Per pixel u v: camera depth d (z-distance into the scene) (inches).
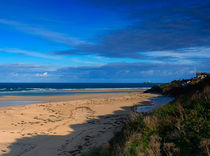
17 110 794.2
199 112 253.0
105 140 365.1
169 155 178.4
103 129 492.4
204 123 218.4
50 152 313.7
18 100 1256.2
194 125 219.3
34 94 1803.6
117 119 642.8
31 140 394.3
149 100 1203.2
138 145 211.5
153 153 189.8
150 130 247.6
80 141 381.4
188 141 193.6
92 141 372.8
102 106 957.2
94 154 260.2
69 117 695.7
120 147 229.9
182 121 239.3
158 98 1339.8
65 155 297.4
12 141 384.5
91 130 487.2
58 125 567.8
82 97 1501.0
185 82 1369.3
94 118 676.1
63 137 419.8
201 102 276.8
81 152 305.3
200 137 192.7
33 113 747.4
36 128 527.2
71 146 347.3
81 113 776.9
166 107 320.5
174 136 211.9
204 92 310.0
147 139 227.8
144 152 195.3
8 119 635.5
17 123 589.3
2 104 1049.5
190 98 324.8
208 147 172.1
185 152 179.6
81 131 479.8
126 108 889.5
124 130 296.0
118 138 291.0
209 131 199.5
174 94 1375.5
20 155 301.4
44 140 394.6
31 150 327.0
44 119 654.5
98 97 1499.8
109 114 752.3
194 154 173.0
